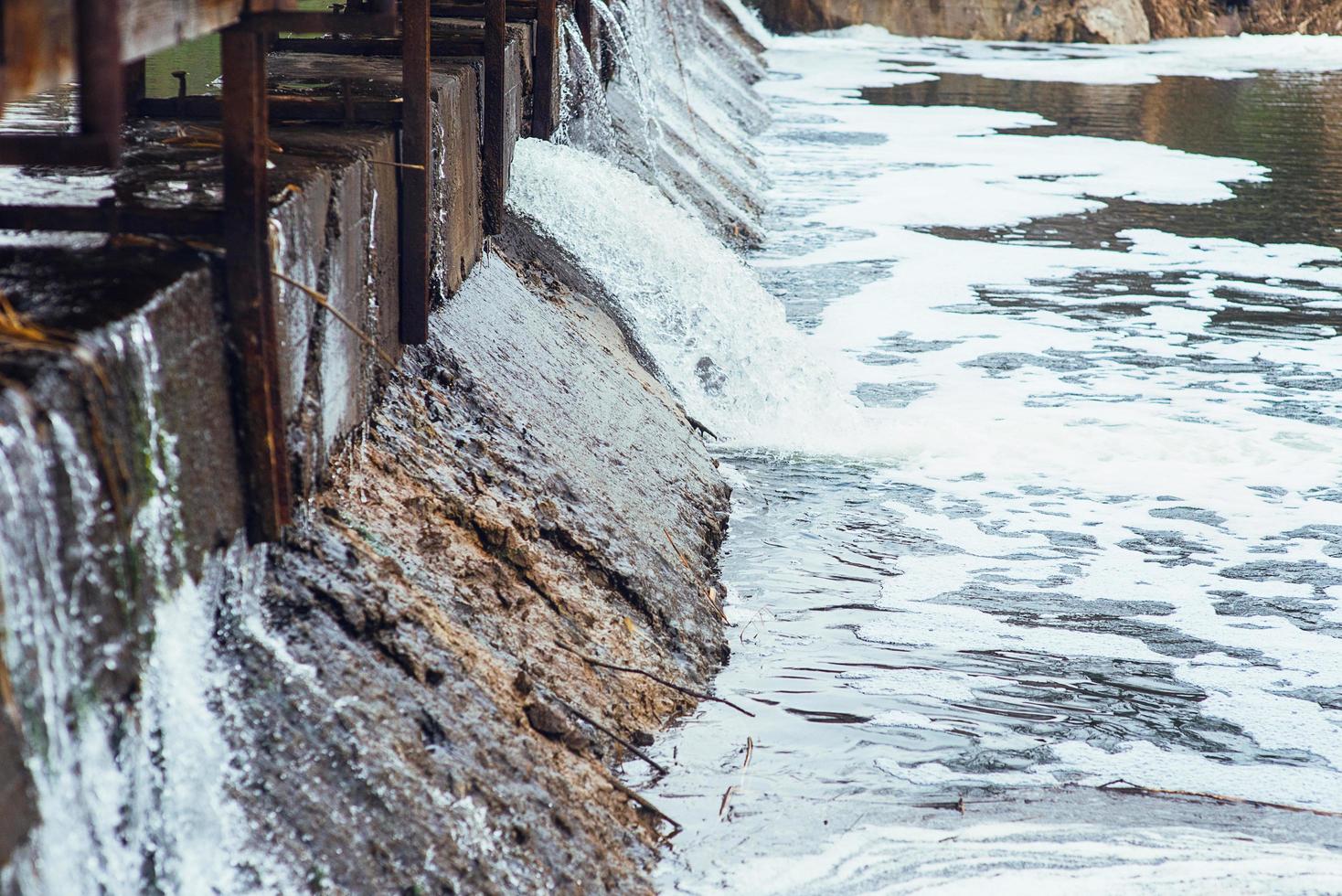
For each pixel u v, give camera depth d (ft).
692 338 61.05
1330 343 75.41
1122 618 42.78
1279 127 159.33
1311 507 52.80
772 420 59.31
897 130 149.79
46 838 16.71
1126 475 55.62
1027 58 228.22
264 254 22.89
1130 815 30.83
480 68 48.01
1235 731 35.73
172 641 20.66
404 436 34.04
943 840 29.07
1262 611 43.73
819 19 247.09
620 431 46.19
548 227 57.88
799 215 106.73
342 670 24.82
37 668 16.53
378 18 24.82
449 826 24.08
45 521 16.75
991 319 78.84
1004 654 39.70
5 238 23.02
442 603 29.81
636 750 31.32
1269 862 28.91
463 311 42.57
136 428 19.38
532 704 29.25
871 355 71.41
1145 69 216.54
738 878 27.32
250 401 23.39
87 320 19.01
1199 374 69.36
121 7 16.85
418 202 35.60
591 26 77.51
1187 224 106.32
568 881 25.49
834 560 46.06
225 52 22.00
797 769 31.91
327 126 34.83
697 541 44.55
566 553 36.22
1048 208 110.73
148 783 19.47
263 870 20.67
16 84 14.71
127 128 34.22
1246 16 263.70
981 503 52.13
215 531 22.52
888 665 38.34
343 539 28.14
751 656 38.45
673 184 91.71
